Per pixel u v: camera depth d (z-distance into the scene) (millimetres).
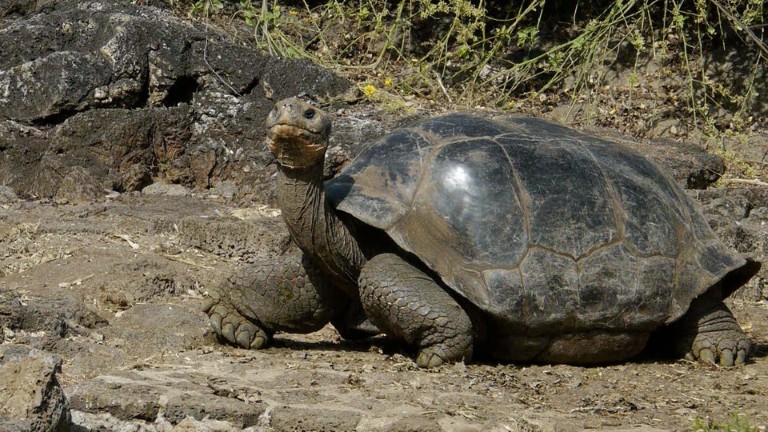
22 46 26266
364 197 14000
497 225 13898
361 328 15312
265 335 14906
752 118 30953
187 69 25906
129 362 13664
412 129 15039
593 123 30422
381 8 33188
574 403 12680
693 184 26453
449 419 11438
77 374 13180
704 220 15641
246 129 25422
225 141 25344
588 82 31656
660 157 26375
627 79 32094
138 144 24516
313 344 15648
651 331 14703
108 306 16156
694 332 15359
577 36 32719
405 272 13828
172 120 24984
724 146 29484
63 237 19578
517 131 15297
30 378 9875
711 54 32531
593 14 33469
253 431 11344
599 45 31031
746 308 19609
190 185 24969
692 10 32969
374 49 32188
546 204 14195
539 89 32000
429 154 14422
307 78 26250
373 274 13812
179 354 14070
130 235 20094
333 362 13992
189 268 18500
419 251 13719
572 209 14273
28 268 17812
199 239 19875
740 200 24438
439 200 13969
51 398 9938
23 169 24312
